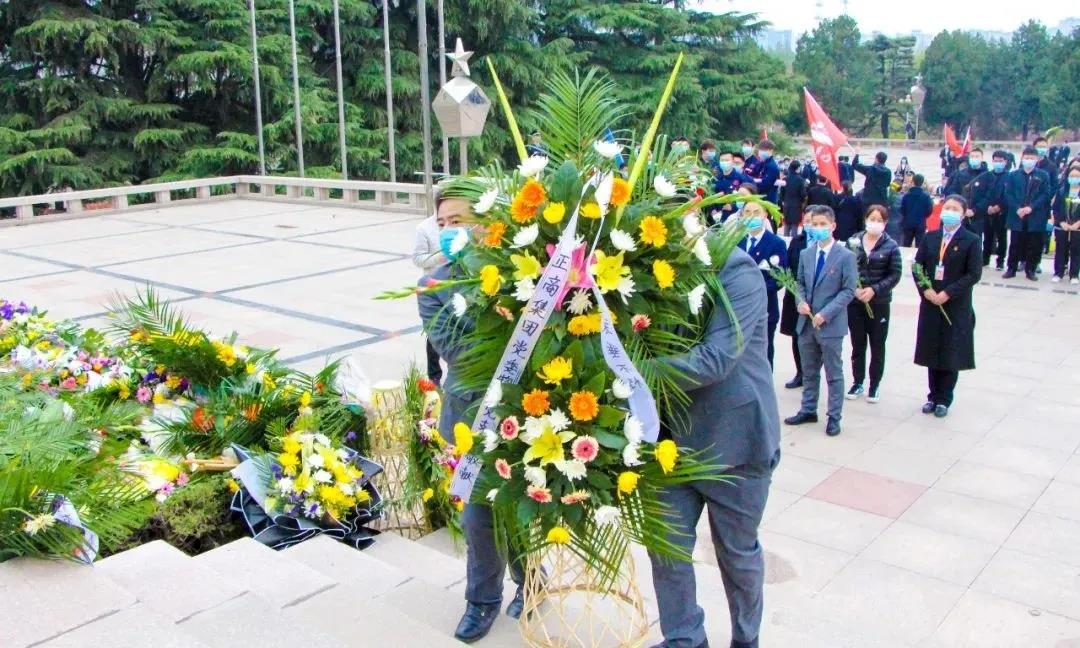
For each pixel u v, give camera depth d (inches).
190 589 130.0
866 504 225.9
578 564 139.6
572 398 112.7
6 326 265.4
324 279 506.6
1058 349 358.3
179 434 192.2
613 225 113.9
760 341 125.9
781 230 631.2
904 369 335.3
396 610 134.9
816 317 264.1
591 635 126.0
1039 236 492.7
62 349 240.7
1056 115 2452.0
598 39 1363.2
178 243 636.7
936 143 2272.4
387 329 396.2
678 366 116.6
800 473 244.8
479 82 1235.9
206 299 458.0
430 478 190.5
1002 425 278.5
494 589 137.7
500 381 116.1
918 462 251.4
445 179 132.6
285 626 119.7
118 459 168.9
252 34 992.9
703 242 115.8
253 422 194.7
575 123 127.8
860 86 2493.8
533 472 113.4
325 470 176.9
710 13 1414.9
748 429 123.6
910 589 186.1
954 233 271.3
